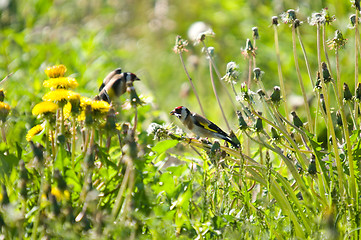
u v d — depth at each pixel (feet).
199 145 22.65
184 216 21.48
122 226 16.98
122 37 66.44
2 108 21.98
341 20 41.57
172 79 58.95
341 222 20.80
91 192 16.85
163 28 66.74
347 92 22.03
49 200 16.47
